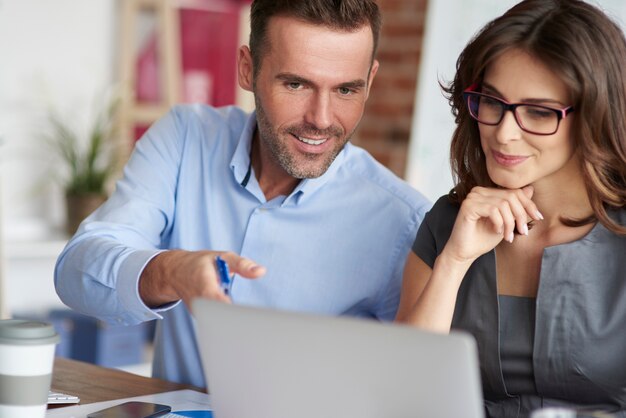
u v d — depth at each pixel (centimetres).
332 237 243
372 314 249
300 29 214
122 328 468
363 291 242
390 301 244
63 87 488
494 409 200
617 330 192
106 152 495
